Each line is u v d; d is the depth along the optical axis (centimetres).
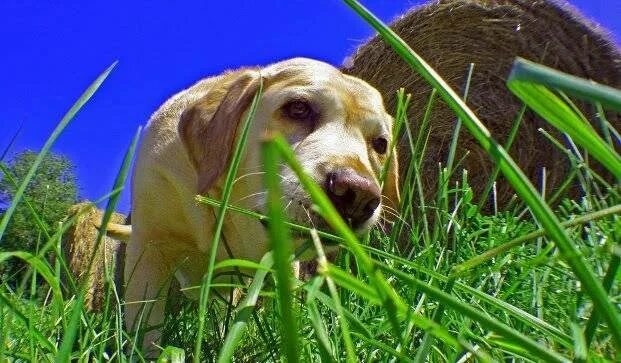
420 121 113
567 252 12
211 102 59
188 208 59
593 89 10
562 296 36
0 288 33
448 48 115
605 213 18
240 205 56
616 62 110
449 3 115
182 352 22
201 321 21
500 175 110
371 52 116
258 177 53
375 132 57
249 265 20
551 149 110
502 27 114
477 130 14
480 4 114
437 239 42
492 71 113
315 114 54
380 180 46
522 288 38
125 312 57
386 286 14
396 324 15
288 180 46
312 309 16
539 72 10
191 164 58
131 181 67
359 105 56
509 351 24
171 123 64
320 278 16
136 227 62
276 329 39
